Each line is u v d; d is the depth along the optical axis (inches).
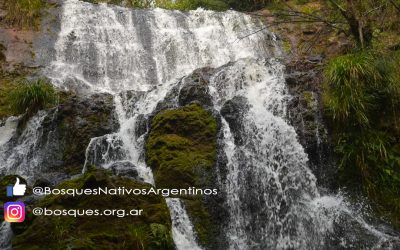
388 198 227.6
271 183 231.6
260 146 245.6
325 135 246.1
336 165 240.1
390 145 239.6
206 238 206.2
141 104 290.0
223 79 287.0
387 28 326.0
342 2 352.5
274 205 225.3
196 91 273.6
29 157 267.7
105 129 271.3
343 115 242.5
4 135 282.2
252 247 211.8
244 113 254.5
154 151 233.0
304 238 218.1
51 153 263.7
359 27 290.4
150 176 225.9
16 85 327.9
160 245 171.3
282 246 215.0
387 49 296.2
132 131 262.1
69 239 160.2
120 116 282.8
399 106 245.8
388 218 222.4
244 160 233.8
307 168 239.9
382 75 249.8
